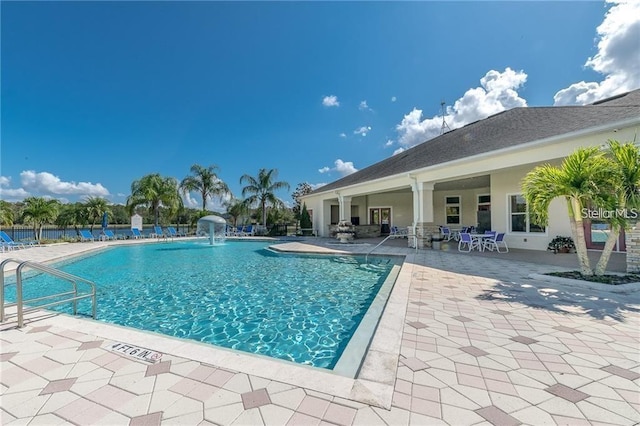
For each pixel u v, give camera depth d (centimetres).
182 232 2570
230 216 2989
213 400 243
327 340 466
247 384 265
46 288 817
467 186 1820
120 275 969
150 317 577
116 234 2219
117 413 230
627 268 702
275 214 2723
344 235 1825
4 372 293
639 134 679
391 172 1574
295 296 702
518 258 1008
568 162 648
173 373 286
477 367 290
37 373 291
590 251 1096
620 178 591
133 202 2442
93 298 537
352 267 1066
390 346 337
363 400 239
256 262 1205
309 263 1160
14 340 369
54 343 359
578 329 386
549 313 450
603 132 738
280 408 231
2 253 1313
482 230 1733
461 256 1080
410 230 1419
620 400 238
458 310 466
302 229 2462
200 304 653
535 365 294
